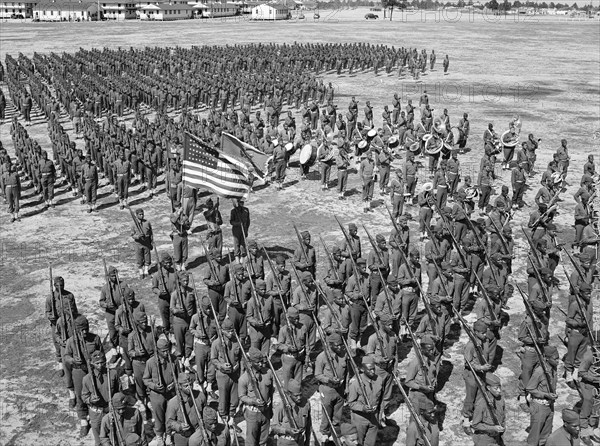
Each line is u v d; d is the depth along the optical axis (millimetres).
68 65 63594
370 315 15594
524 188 30125
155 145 34656
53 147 36188
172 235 22969
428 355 12758
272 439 14008
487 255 19859
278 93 47250
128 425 11719
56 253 25125
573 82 69188
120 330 15766
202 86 52938
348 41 105125
